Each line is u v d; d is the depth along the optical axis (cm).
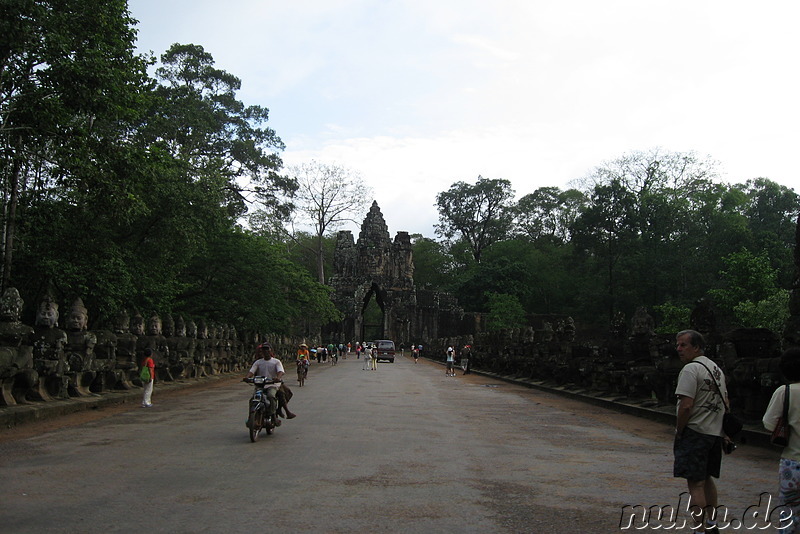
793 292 1114
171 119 3875
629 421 1490
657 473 876
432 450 1045
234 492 737
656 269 6538
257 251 3838
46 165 2073
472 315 8819
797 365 518
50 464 906
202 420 1445
